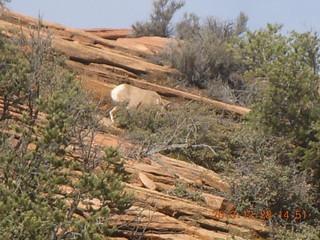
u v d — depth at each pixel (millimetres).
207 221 38875
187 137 49406
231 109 62656
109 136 46125
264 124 52062
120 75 65500
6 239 26172
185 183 43094
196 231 37469
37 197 27797
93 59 66062
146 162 44219
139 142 47125
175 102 62938
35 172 29297
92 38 75938
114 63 68000
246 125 52969
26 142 30484
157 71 71812
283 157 50000
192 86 74375
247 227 41031
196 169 45969
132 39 90000
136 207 35281
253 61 55500
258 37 55125
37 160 29922
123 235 32844
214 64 76625
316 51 53844
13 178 29188
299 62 53531
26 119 30766
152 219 34844
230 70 77500
